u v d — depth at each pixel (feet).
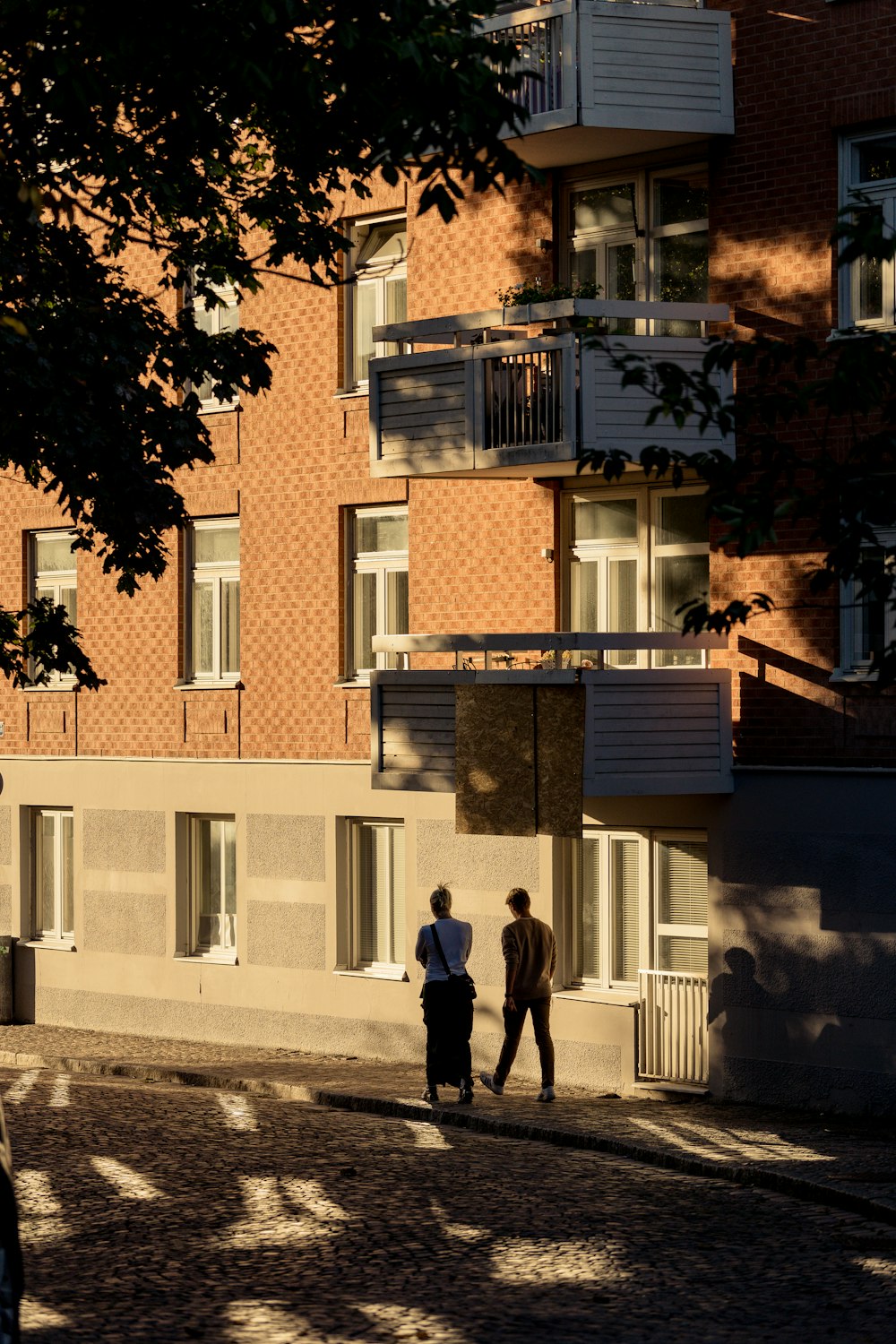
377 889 71.46
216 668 78.23
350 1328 30.68
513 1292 33.40
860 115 56.75
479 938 66.54
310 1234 38.04
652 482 62.85
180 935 78.33
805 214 58.08
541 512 65.21
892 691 56.08
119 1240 37.37
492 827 59.52
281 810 74.02
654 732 58.08
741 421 36.55
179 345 60.95
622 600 63.77
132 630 80.84
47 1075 67.77
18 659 68.13
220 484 76.95
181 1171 45.11
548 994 58.65
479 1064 66.18
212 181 58.80
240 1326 30.68
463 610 67.87
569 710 57.62
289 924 73.67
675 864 62.13
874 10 56.54
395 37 40.91
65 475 59.00
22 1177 44.16
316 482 73.41
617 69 58.80
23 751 85.61
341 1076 64.75
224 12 41.29
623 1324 31.19
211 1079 65.05
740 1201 42.24
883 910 55.62
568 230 64.90
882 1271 35.14
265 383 62.34
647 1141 49.39
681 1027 60.64
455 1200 41.81
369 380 63.05
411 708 61.93
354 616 72.90
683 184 62.13
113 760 81.00
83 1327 30.37
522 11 59.88
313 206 58.80
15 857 85.81
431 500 68.85
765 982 58.23
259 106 47.29
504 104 40.11
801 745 57.98
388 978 69.82
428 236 68.64
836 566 34.83
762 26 59.00
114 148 51.42
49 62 42.65
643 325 62.75
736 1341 30.09
